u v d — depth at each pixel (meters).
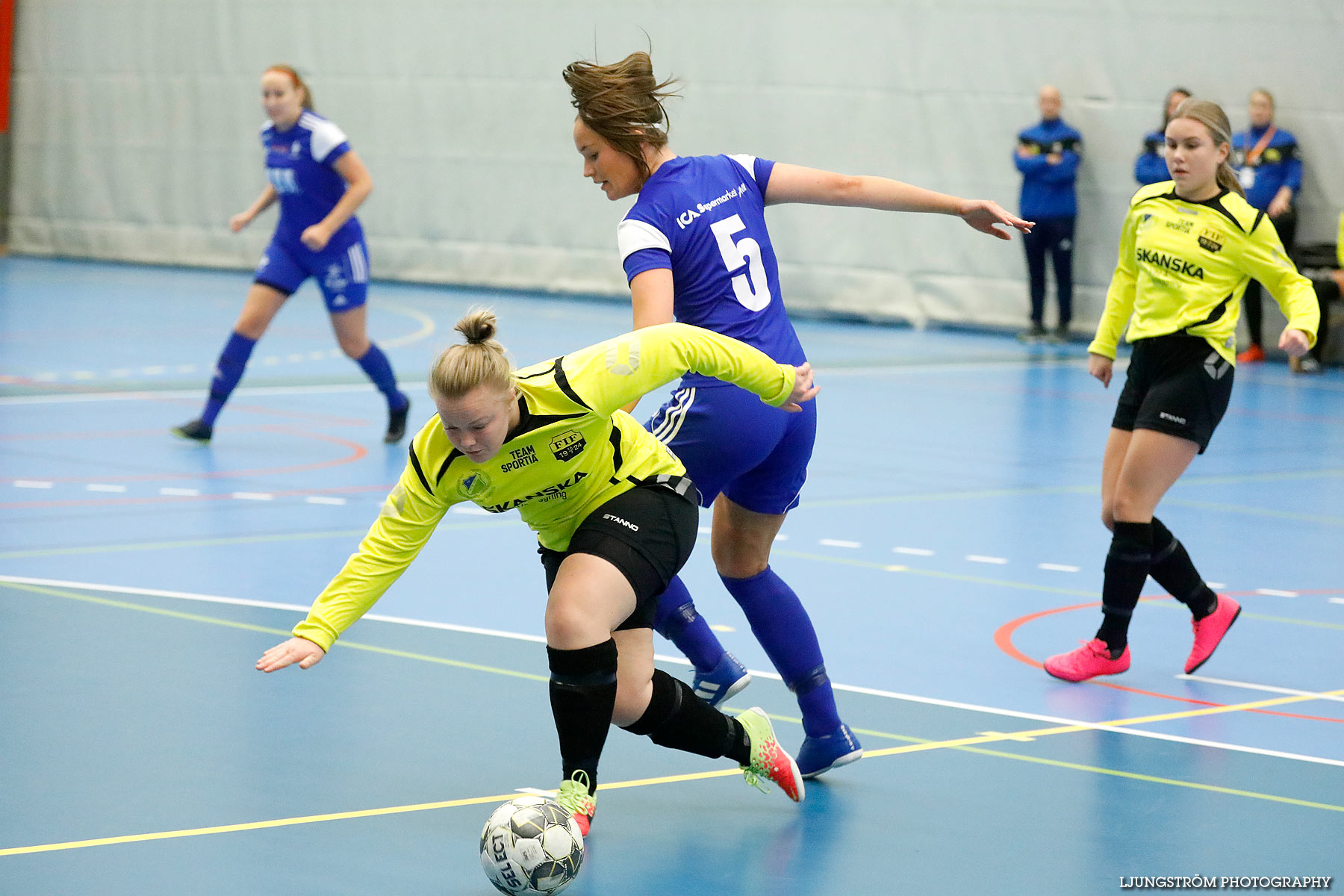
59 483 12.66
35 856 5.18
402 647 8.12
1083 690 7.81
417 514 5.32
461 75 31.55
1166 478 7.93
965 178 26.66
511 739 6.68
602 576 5.34
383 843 5.45
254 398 17.94
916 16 26.67
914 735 7.00
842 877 5.28
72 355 21.08
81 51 36.44
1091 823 5.88
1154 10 24.50
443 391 4.93
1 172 38.12
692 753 6.14
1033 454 15.41
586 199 30.53
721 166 6.52
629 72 6.30
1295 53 23.39
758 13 28.19
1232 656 8.52
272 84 13.94
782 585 6.38
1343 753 6.83
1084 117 25.34
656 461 5.69
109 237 36.78
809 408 6.38
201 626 8.38
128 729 6.61
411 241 32.78
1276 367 23.17
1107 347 8.66
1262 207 22.86
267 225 34.34
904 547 11.10
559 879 4.99
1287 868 5.43
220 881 5.03
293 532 11.00
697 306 6.34
